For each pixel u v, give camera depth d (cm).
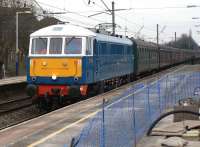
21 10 6769
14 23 6831
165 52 5947
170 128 1203
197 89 2238
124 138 1070
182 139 1042
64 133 1279
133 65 3769
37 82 2433
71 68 2384
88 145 949
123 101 1227
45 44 2428
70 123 1446
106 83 2889
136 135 1120
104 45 2745
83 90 2378
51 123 1483
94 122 1056
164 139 1066
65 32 2417
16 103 2856
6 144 1205
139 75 4209
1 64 5238
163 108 1677
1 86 3117
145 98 1602
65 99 2445
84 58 2383
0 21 6562
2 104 2714
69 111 1744
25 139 1209
